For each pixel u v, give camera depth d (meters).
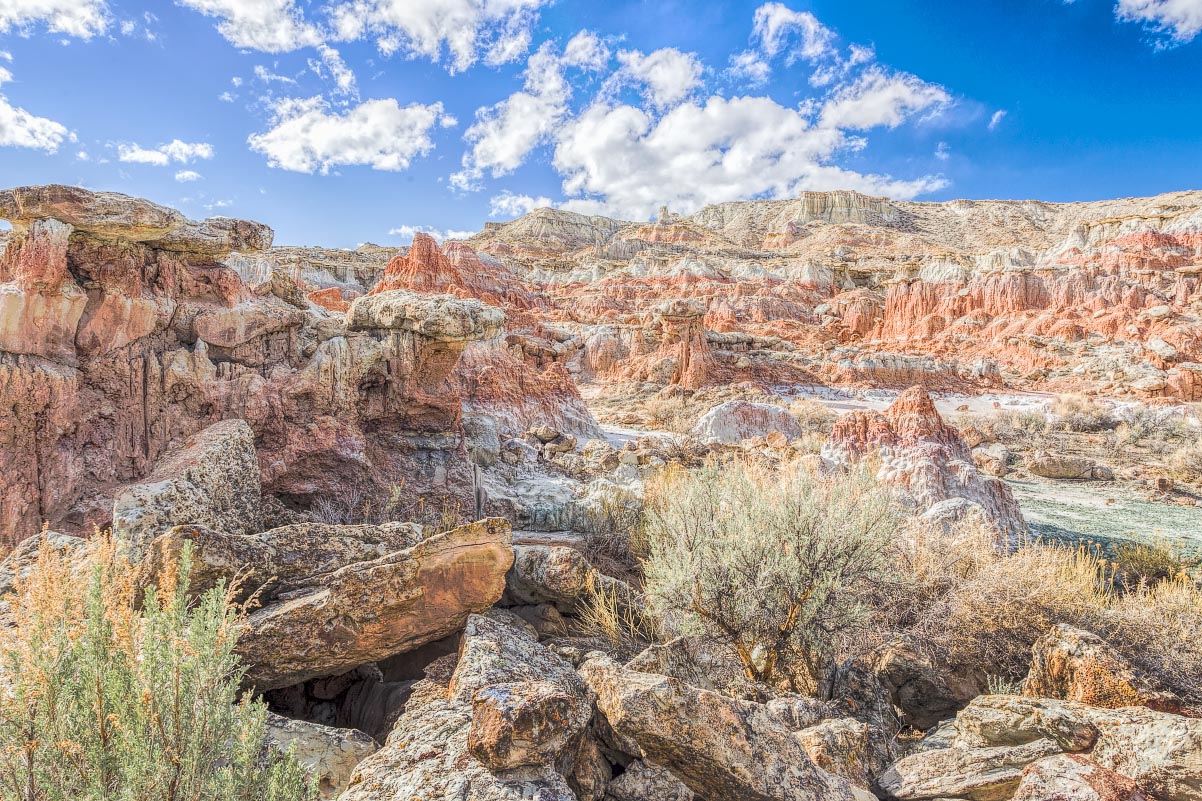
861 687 5.93
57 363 6.90
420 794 2.92
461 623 4.96
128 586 3.63
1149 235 89.38
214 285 8.55
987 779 3.94
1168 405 39.84
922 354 67.44
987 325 75.94
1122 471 23.25
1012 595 6.37
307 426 8.73
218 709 2.84
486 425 12.63
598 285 99.62
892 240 158.88
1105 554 12.94
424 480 9.59
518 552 6.50
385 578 4.59
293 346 9.23
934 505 11.18
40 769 2.51
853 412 16.09
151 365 7.68
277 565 5.07
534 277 113.00
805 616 6.02
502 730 3.06
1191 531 15.41
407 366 9.69
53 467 6.71
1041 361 60.34
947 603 6.57
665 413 33.78
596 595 6.17
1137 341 58.91
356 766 3.34
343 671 4.64
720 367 51.44
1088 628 6.10
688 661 5.27
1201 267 69.75
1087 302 72.62
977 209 190.00
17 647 2.80
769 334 74.88
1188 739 3.73
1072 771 3.41
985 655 6.14
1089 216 165.50
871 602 6.72
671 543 6.78
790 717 4.78
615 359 53.12
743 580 5.98
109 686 2.72
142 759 2.59
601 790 3.52
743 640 6.05
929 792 4.03
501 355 21.83
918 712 6.04
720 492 7.13
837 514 6.21
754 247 182.25
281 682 4.41
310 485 8.58
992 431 31.14
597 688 3.95
